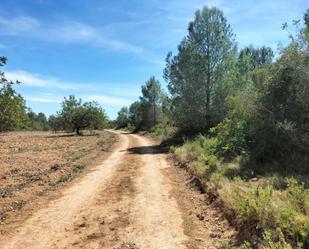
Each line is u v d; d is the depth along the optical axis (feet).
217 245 23.56
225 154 52.95
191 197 37.22
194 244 23.95
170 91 101.35
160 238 25.16
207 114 93.45
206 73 93.56
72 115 182.50
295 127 45.06
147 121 213.66
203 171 43.68
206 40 93.56
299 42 48.29
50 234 26.58
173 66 99.86
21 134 208.74
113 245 24.06
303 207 24.57
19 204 35.09
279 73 48.14
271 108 48.37
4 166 58.49
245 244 21.75
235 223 26.00
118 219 29.73
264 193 26.22
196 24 94.17
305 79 45.57
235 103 54.29
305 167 38.96
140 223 28.50
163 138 120.57
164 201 35.63
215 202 32.73
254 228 23.29
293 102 46.60
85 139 136.87
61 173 52.21
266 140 45.85
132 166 60.23
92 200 36.55
